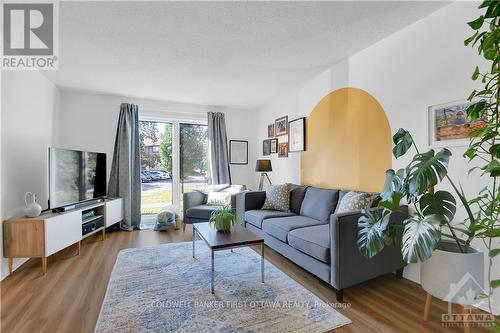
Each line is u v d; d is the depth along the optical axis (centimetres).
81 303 194
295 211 342
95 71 330
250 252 307
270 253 304
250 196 371
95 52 276
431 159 150
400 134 184
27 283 228
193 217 396
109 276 241
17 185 272
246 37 248
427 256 133
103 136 430
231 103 499
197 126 518
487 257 178
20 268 260
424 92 220
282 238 263
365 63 277
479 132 141
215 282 225
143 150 479
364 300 198
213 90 415
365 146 278
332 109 325
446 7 204
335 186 321
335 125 320
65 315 179
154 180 486
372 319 173
